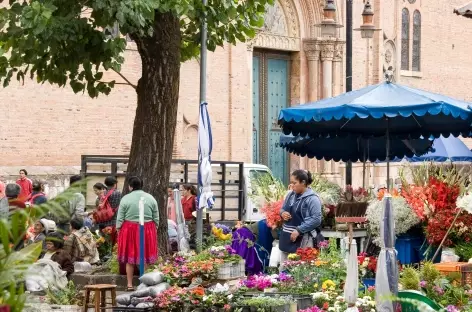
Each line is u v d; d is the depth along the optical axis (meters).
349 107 15.55
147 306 14.03
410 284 13.20
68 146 28.44
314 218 16.20
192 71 33.03
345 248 16.48
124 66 29.97
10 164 27.00
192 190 22.31
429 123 17.64
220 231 17.77
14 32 16.25
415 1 43.59
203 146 17.48
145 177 17.88
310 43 38.31
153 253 16.73
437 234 15.96
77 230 17.75
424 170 16.61
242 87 35.19
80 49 16.70
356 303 12.85
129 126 30.16
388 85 16.12
